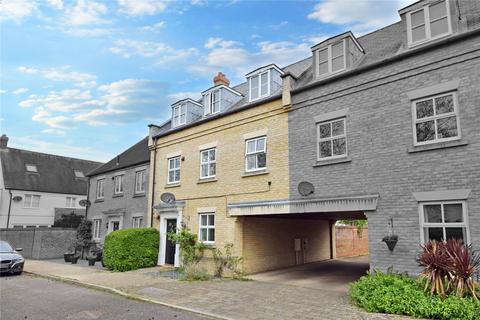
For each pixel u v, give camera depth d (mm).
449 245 7199
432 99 8844
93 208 23359
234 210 13203
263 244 14609
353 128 10227
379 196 9344
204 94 16016
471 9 9359
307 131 11383
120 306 8344
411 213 8719
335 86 10844
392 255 8867
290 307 7969
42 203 32969
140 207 19062
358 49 11352
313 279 12461
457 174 8117
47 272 14359
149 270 14570
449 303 6508
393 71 9586
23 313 7656
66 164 37375
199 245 13914
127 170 20797
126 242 14859
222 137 14391
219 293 9641
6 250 15289
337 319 6871
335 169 10445
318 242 19391
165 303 8430
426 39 9219
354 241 22953
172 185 16469
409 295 7098
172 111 17672
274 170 12141
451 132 8414
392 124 9398
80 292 10242
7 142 34156
